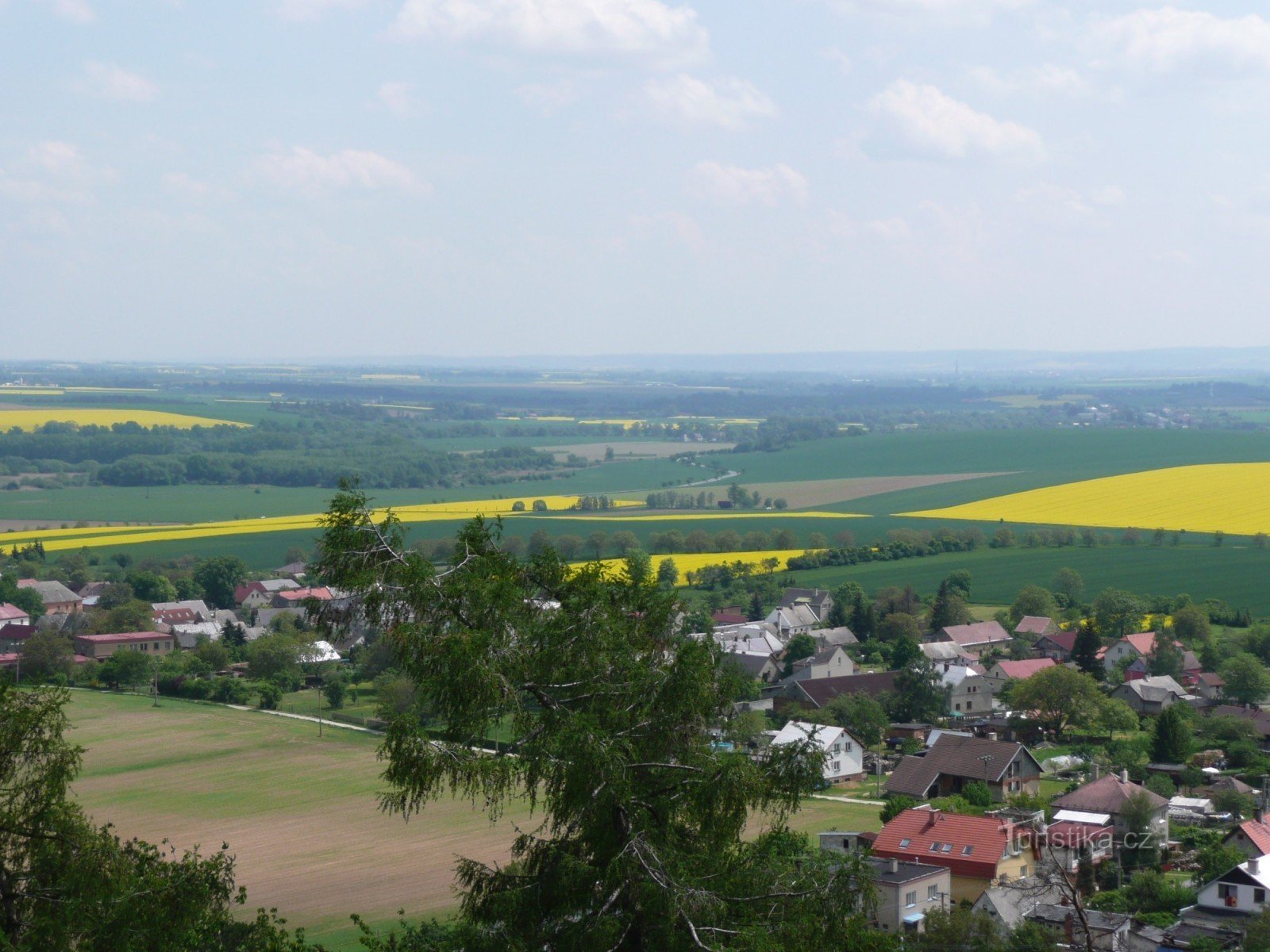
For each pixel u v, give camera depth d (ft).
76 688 454.40
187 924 87.10
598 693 86.84
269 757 343.26
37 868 87.86
